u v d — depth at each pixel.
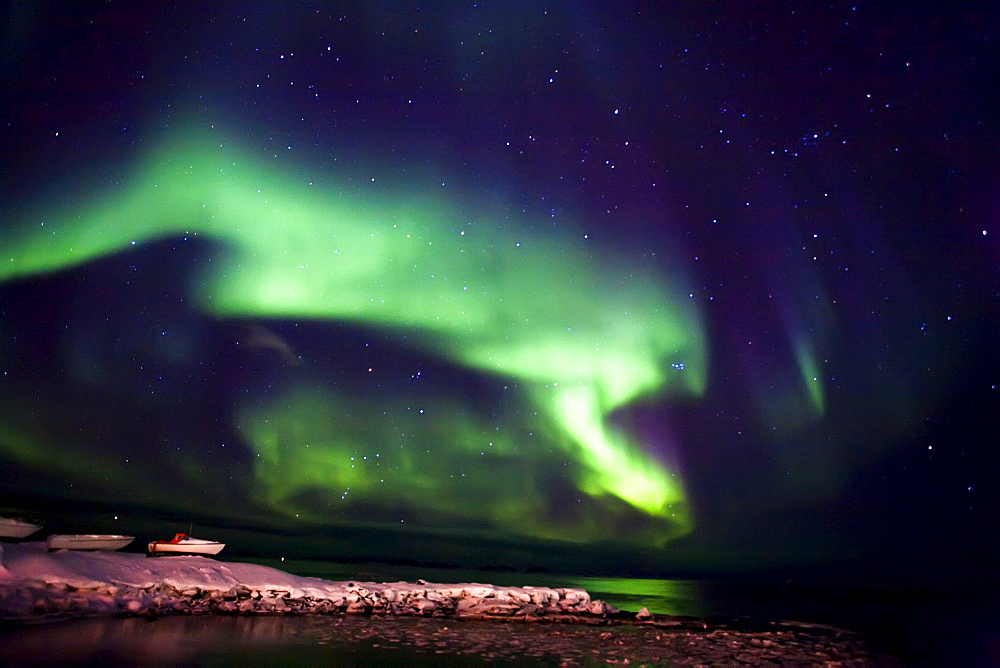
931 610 24.73
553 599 18.05
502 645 11.68
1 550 12.84
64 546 14.71
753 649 12.62
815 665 11.24
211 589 14.23
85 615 11.38
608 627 15.05
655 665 10.45
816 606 25.58
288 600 14.78
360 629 12.40
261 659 8.91
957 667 12.33
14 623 10.16
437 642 11.55
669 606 23.59
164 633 10.40
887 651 13.77
